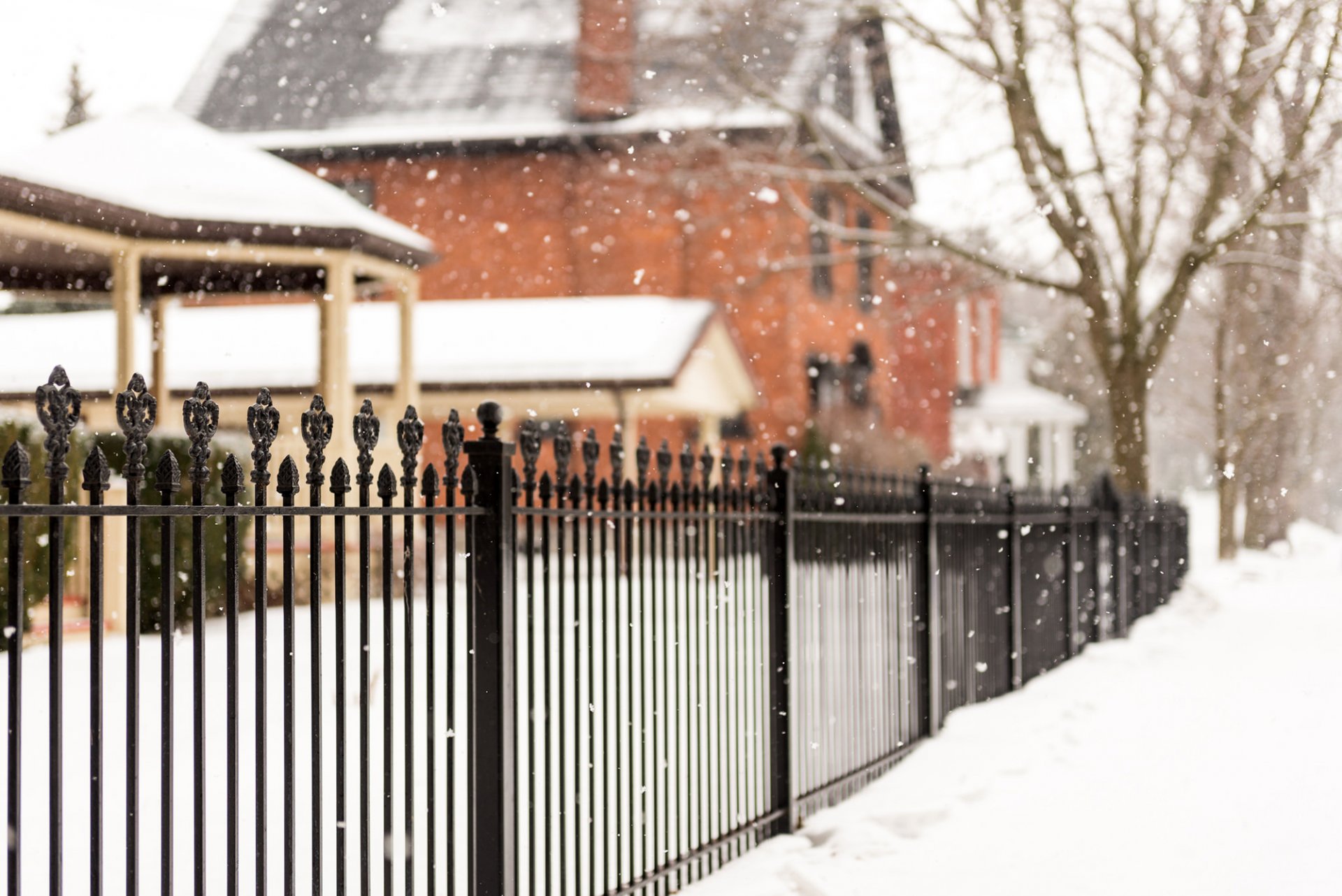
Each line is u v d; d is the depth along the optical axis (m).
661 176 25.38
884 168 21.69
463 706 7.02
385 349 24.06
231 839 3.01
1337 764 7.47
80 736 6.17
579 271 30.89
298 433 15.12
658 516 5.17
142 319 24.64
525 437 4.30
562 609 4.45
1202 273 21.88
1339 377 33.62
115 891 4.33
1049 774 7.49
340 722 3.44
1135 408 21.59
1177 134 20.61
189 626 10.27
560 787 4.39
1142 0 19.83
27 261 18.91
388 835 3.60
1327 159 18.78
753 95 22.75
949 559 9.36
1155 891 5.29
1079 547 13.73
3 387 22.61
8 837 2.58
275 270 19.44
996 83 20.47
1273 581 25.55
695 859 5.39
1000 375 51.41
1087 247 21.69
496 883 4.05
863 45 32.59
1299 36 18.06
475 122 31.69
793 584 6.59
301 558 12.59
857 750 7.36
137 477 2.87
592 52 25.14
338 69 33.81
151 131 16.77
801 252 30.19
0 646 8.71
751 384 27.05
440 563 12.95
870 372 34.16
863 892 5.36
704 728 7.46
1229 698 10.15
